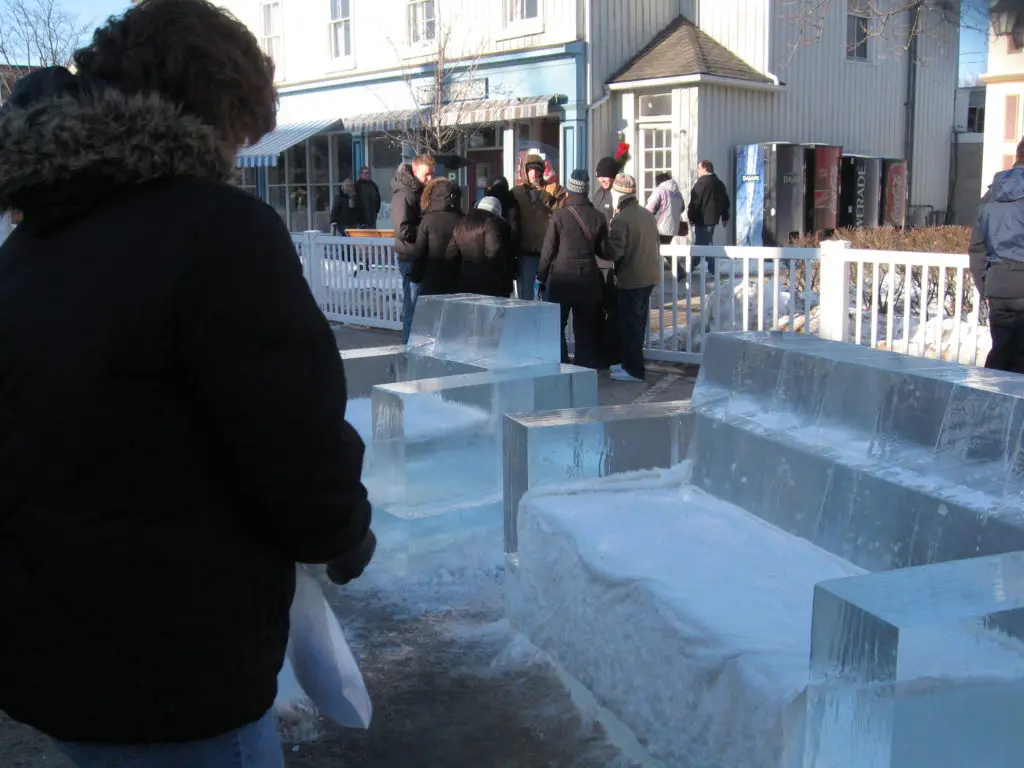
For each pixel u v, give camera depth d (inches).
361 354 201.8
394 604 148.8
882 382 110.6
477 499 164.2
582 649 115.1
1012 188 228.5
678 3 671.8
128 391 53.5
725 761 88.6
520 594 132.2
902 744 66.2
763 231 621.6
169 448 54.2
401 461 158.6
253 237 54.8
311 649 73.5
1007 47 470.3
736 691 86.8
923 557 100.8
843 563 110.3
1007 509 92.3
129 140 55.2
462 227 301.9
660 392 302.2
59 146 54.4
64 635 53.6
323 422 54.4
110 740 54.1
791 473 120.3
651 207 543.2
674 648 96.0
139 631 53.6
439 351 197.0
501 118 644.1
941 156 824.3
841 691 70.9
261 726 59.4
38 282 55.5
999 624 68.2
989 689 68.0
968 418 99.1
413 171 346.3
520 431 134.1
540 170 354.9
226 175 60.7
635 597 103.4
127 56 60.9
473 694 122.3
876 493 107.1
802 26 579.2
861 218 696.4
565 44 615.2
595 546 114.9
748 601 99.0
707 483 136.3
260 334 53.3
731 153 635.5
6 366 55.4
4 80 828.6
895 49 677.3
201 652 54.6
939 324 286.0
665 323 362.9
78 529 53.4
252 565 56.8
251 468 53.8
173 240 53.9
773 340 132.7
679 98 613.0
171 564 53.9
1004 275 232.1
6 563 54.9
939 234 383.6
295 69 816.9
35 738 117.0
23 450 54.4
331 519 55.9
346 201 665.6
